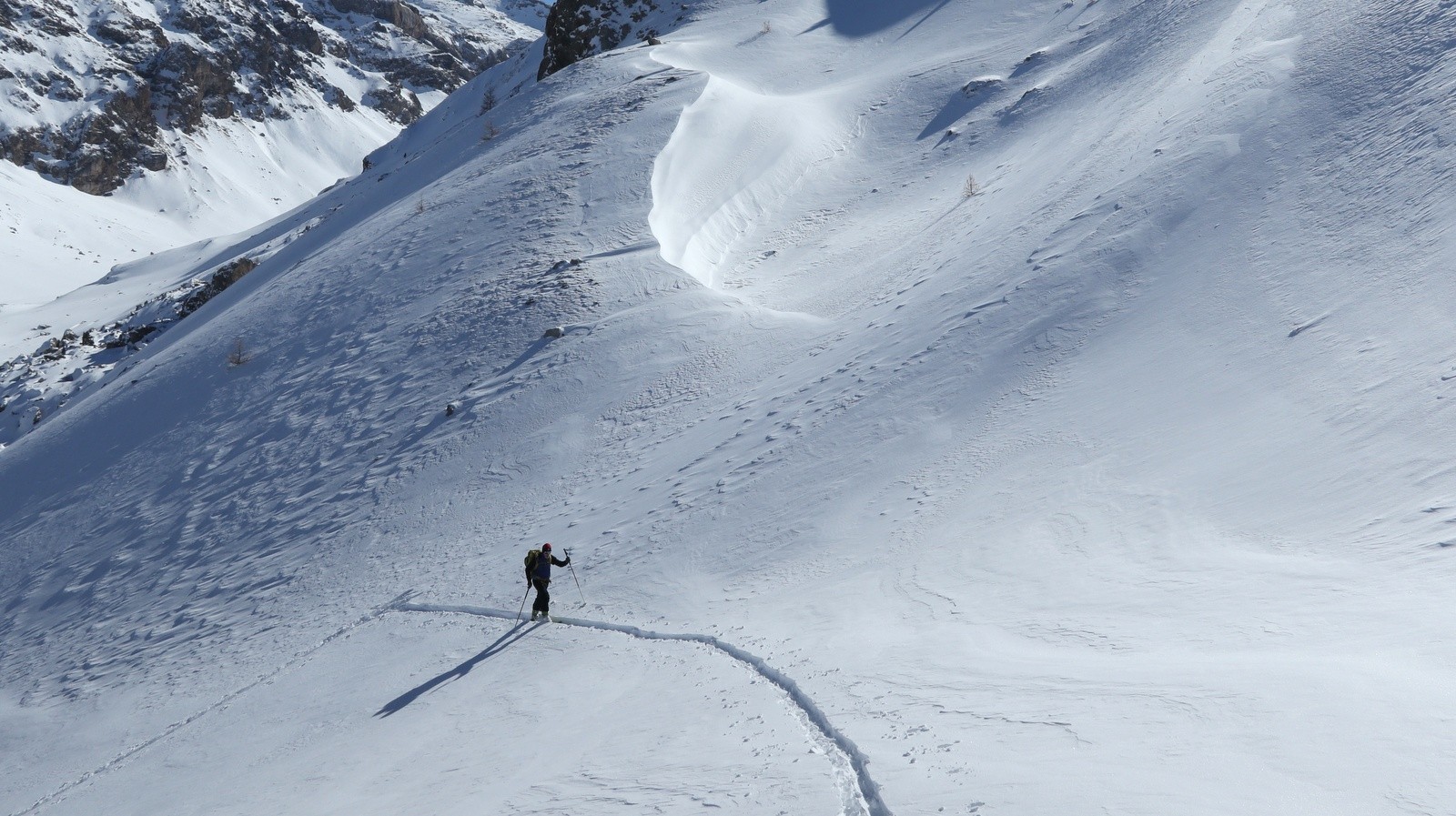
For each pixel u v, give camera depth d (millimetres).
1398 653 7367
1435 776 5359
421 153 78562
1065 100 39531
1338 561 10094
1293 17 28219
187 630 23625
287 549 25812
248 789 12703
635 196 39406
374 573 22953
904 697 9133
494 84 103875
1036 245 24312
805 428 21406
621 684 12594
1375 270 16375
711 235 38844
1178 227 21328
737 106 46625
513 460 26250
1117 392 17344
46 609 28078
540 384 29328
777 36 63938
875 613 12766
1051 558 12891
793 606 14148
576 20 83875
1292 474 12578
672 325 30688
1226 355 16703
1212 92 26266
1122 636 9625
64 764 18422
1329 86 22625
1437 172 17516
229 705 18094
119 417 38781
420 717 13477
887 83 50344
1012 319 21484
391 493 26578
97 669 23500
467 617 18484
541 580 17094
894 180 40781
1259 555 11023
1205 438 14734
